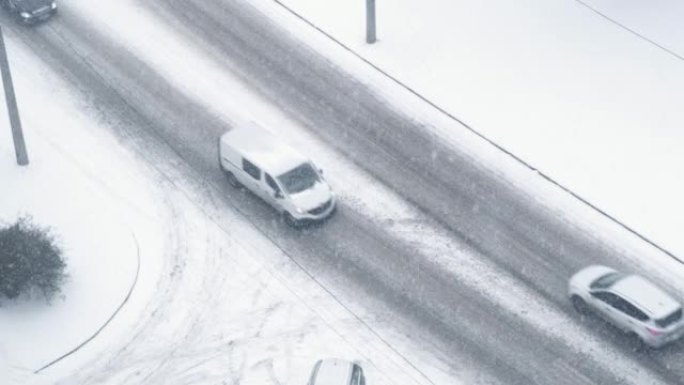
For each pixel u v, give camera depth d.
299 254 44.25
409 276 43.28
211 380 39.12
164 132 50.12
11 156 48.00
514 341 40.69
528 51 54.59
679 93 51.75
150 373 39.53
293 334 40.84
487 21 56.66
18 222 42.47
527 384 39.03
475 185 47.50
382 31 56.06
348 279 43.12
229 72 53.50
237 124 50.53
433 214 46.09
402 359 39.91
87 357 40.16
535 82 52.66
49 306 41.69
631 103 51.28
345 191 47.16
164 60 54.19
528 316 41.69
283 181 44.94
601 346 40.47
